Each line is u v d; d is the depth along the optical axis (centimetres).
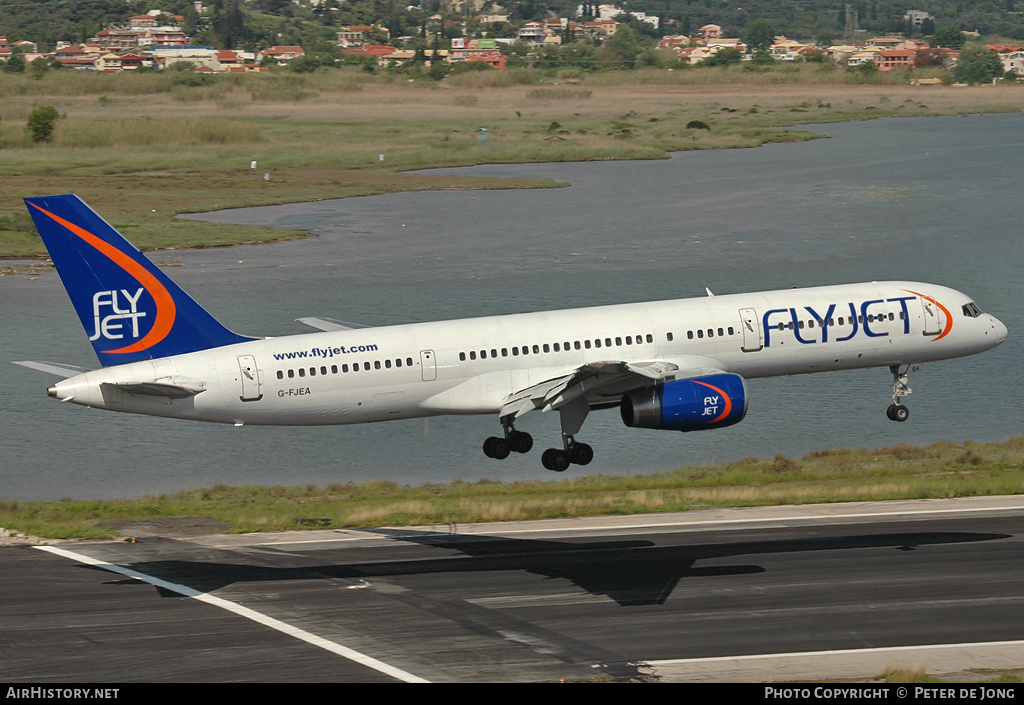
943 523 13838
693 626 10225
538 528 14075
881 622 10269
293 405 16162
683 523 14200
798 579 11600
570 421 17262
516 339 16900
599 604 10888
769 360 17712
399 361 16425
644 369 16012
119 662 9381
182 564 12419
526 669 9231
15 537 13712
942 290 18712
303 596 11206
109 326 15638
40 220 15188
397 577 11881
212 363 15850
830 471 18188
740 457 19950
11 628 10212
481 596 11175
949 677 9025
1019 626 10138
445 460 19725
